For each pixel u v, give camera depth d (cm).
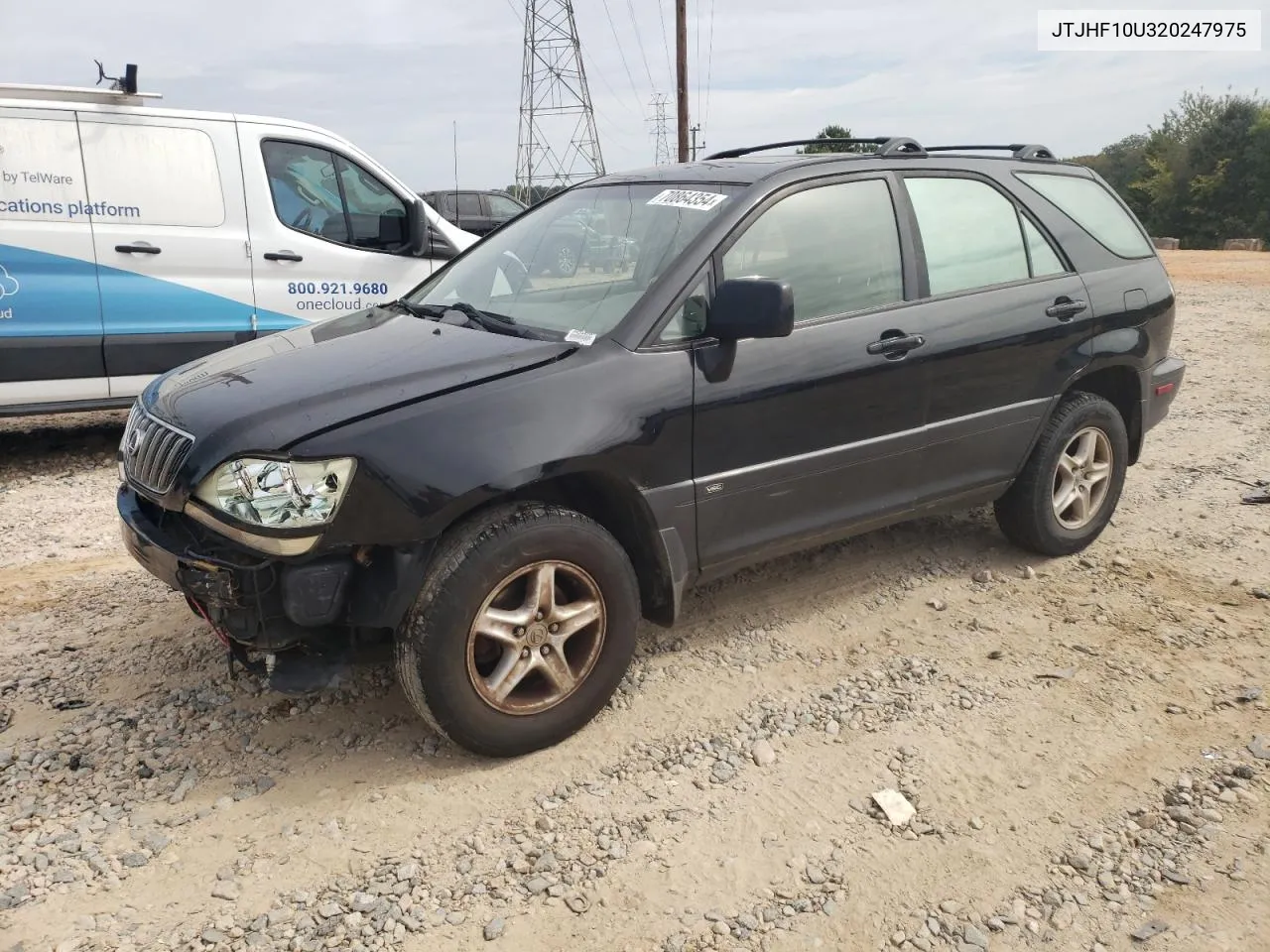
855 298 386
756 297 319
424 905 259
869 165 405
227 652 357
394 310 411
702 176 395
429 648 293
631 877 270
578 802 300
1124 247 494
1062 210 471
